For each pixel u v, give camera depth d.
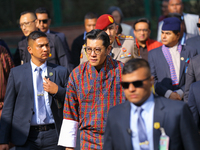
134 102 5.07
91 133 6.35
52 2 20.14
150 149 5.10
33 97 7.61
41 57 7.76
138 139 5.09
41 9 12.39
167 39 9.20
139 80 4.96
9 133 7.64
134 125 5.16
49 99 7.64
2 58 9.75
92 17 11.99
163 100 5.25
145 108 5.17
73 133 6.62
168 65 9.12
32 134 7.61
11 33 19.75
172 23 9.16
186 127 5.07
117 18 15.23
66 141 6.57
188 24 13.62
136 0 20.03
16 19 19.75
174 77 9.03
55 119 7.64
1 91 9.61
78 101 6.64
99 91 6.36
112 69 6.45
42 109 7.59
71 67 11.22
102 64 6.41
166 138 4.96
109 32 8.01
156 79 9.20
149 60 9.39
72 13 20.36
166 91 8.75
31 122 7.60
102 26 7.98
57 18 20.23
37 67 7.81
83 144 6.44
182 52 9.25
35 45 7.70
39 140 7.59
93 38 6.17
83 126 6.43
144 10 19.98
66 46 12.55
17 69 7.78
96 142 6.30
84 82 6.44
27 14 10.61
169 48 9.34
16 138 7.54
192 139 5.07
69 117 6.62
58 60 10.57
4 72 9.78
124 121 5.19
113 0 20.52
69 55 12.38
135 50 8.65
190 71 8.16
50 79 7.86
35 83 7.74
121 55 8.31
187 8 19.36
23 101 7.60
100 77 6.36
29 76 7.68
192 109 6.98
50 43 10.43
